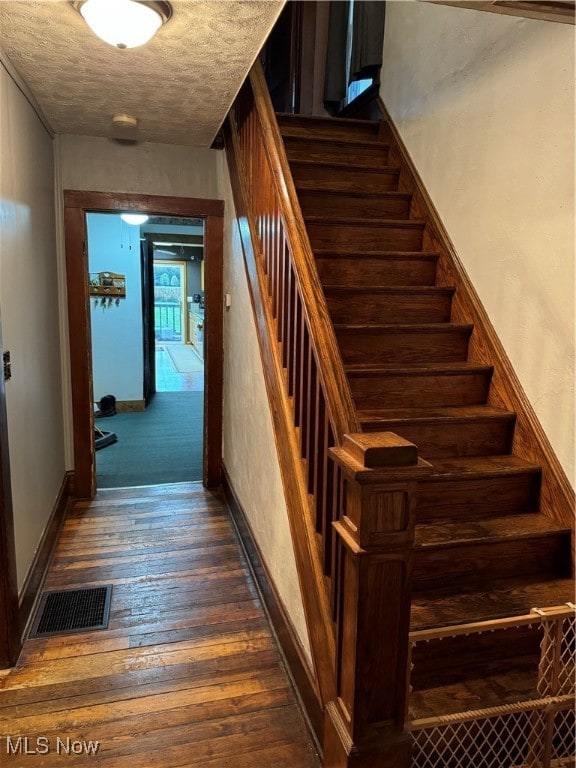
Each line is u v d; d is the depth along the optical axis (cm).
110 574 272
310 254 190
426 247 290
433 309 265
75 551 295
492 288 234
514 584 182
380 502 127
